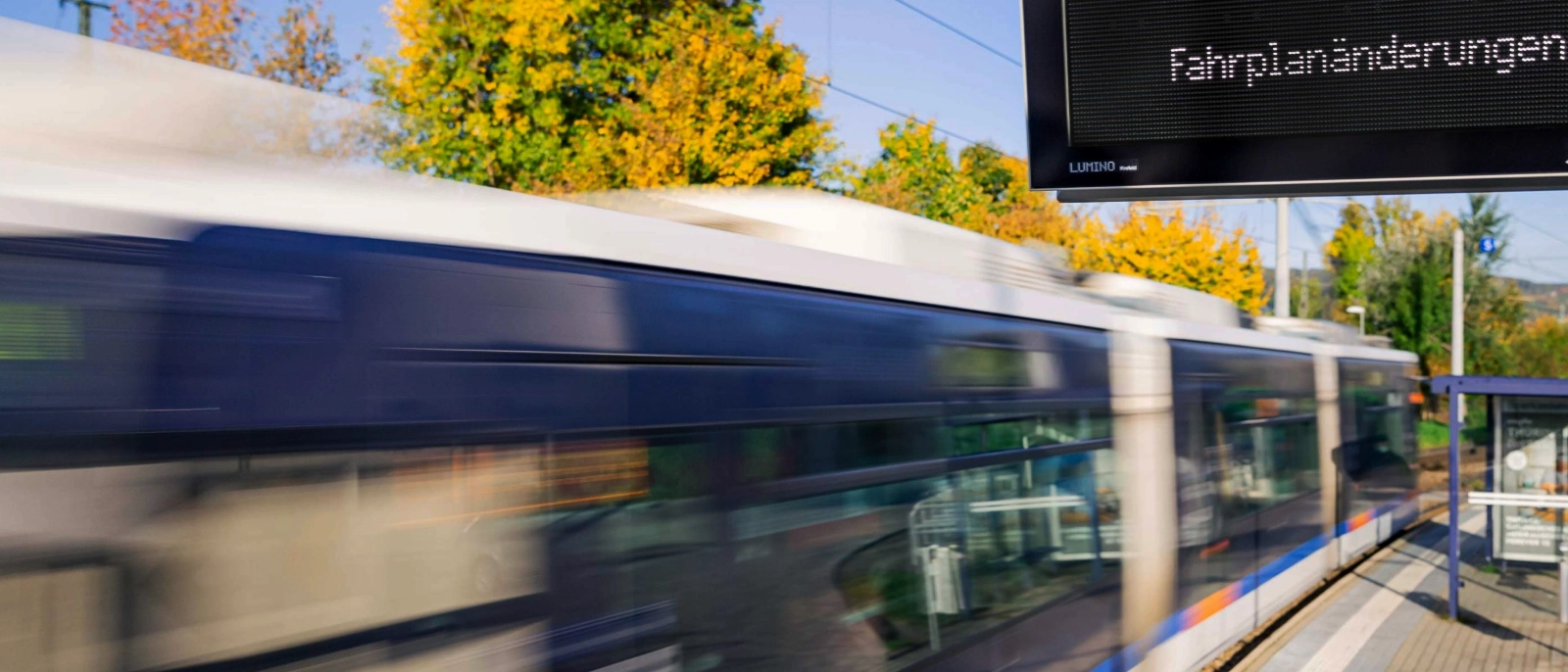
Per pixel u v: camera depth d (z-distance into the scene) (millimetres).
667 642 3291
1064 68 7281
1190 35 7156
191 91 2568
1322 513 13125
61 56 2426
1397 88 6949
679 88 21141
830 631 4047
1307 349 12820
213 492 2254
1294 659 10289
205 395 2273
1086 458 6566
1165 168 7230
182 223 2326
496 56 22969
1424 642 11008
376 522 2533
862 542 4289
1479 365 45219
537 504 2922
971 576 5129
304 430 2422
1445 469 29672
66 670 2025
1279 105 7086
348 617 2453
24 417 2016
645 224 3469
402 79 22078
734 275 3783
